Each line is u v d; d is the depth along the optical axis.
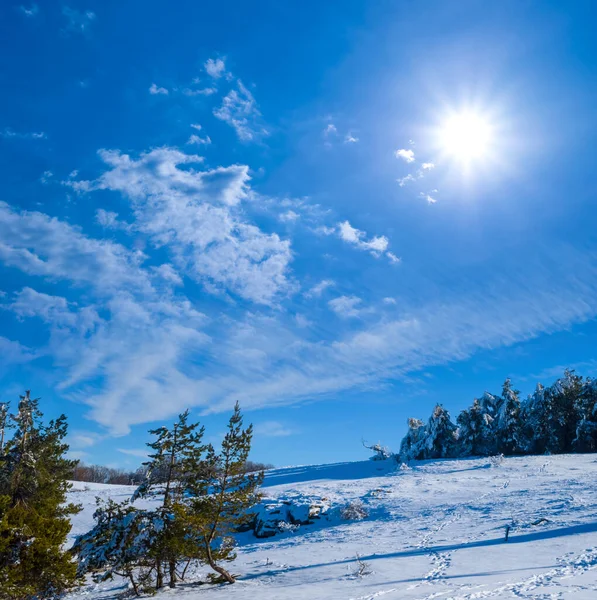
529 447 82.62
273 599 19.92
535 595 15.66
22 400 30.36
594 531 27.50
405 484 57.06
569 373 86.00
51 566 21.81
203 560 26.97
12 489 26.52
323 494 53.12
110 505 26.17
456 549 27.58
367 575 23.33
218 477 27.25
